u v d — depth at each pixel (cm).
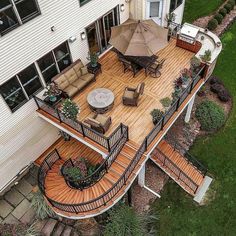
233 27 2397
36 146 1568
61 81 1473
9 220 1451
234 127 1820
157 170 1666
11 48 1184
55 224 1418
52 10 1258
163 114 1350
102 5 1505
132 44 1471
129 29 1507
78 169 1370
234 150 1728
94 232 1431
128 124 1396
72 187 1357
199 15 2423
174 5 1902
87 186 1325
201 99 1919
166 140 1678
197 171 1602
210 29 2303
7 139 1391
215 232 1470
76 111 1334
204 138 1784
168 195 1588
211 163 1684
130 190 1420
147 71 1619
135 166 1288
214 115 1792
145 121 1402
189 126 1802
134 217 1399
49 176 1445
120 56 1584
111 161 1295
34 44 1269
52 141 1647
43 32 1277
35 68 1341
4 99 1269
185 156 1653
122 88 1553
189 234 1469
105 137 1230
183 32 1653
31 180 1581
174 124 1809
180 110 1459
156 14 1812
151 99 1492
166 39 1532
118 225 1359
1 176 1471
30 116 1437
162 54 1722
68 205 1202
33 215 1459
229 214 1517
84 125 1289
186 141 1750
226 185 1605
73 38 1430
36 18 1214
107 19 1616
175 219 1512
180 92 1428
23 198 1520
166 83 1564
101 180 1312
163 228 1488
